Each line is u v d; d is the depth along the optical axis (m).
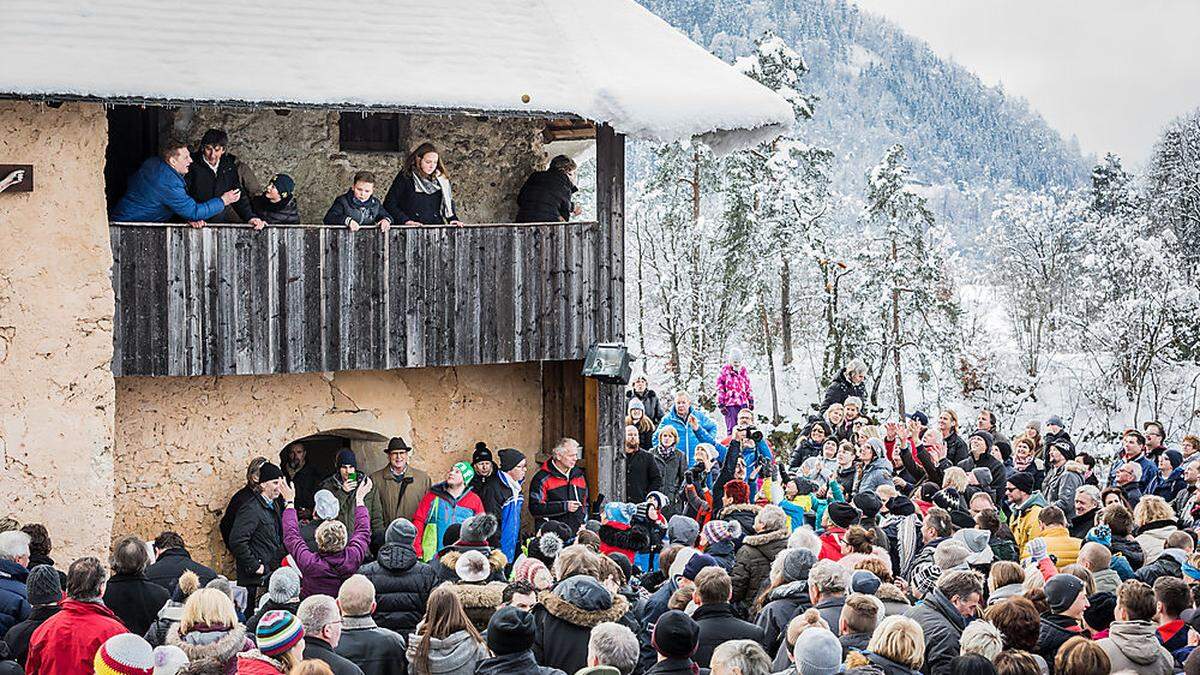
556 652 8.32
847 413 17.98
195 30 14.19
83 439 13.77
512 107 14.98
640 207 41.00
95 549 13.84
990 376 40.47
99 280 13.77
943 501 13.37
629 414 17.97
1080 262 45.34
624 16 16.95
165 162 14.08
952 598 8.61
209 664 6.71
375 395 16.38
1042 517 11.78
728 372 23.47
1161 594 8.65
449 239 15.49
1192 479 14.95
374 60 14.77
